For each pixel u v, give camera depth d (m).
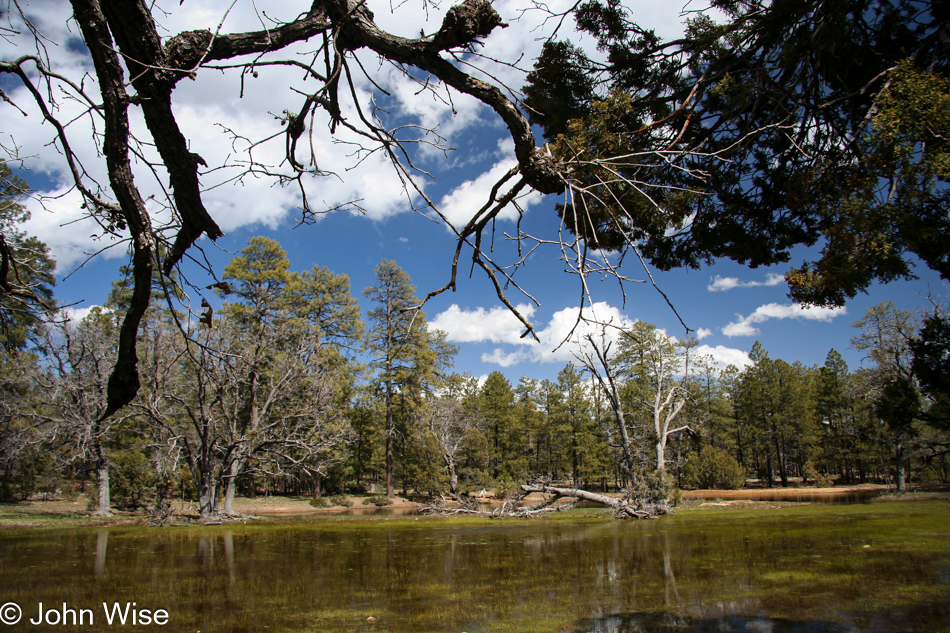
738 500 27.17
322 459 33.22
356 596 7.21
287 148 2.65
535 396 50.03
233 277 29.70
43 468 26.67
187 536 14.62
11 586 7.99
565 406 43.38
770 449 49.84
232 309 29.08
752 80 4.88
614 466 36.69
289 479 36.00
